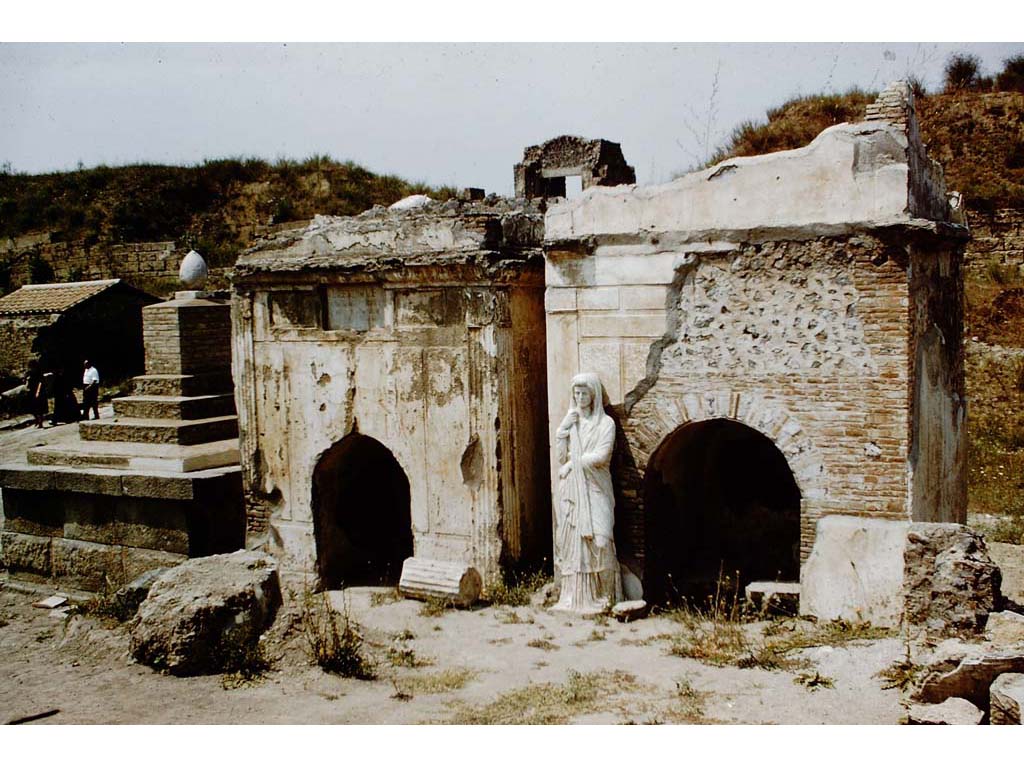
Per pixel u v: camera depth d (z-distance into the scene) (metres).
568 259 11.45
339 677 9.28
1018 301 21.64
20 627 13.38
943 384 11.04
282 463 13.80
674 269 10.84
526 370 12.52
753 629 10.36
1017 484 16.44
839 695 8.18
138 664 9.73
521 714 8.09
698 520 12.95
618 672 9.24
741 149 29.08
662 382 11.04
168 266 36.44
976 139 28.16
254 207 39.34
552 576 12.54
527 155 22.77
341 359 13.16
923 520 10.33
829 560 10.23
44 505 15.64
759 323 10.48
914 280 9.88
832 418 10.17
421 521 12.76
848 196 9.95
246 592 9.86
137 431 15.42
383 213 13.88
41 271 37.66
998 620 8.31
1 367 27.92
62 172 42.50
